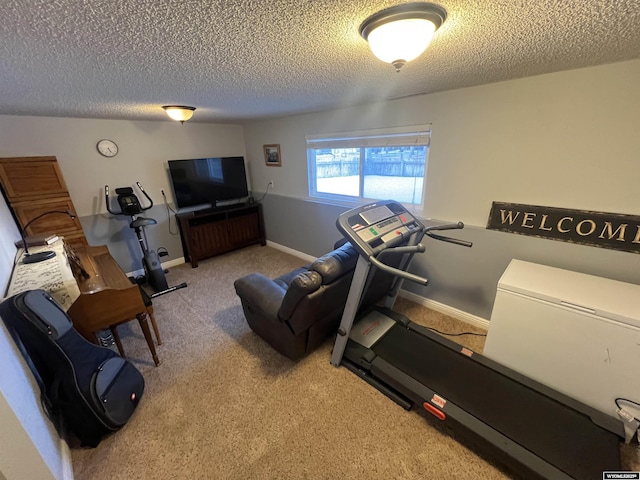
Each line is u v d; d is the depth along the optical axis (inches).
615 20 35.3
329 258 68.9
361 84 70.9
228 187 163.0
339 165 127.2
